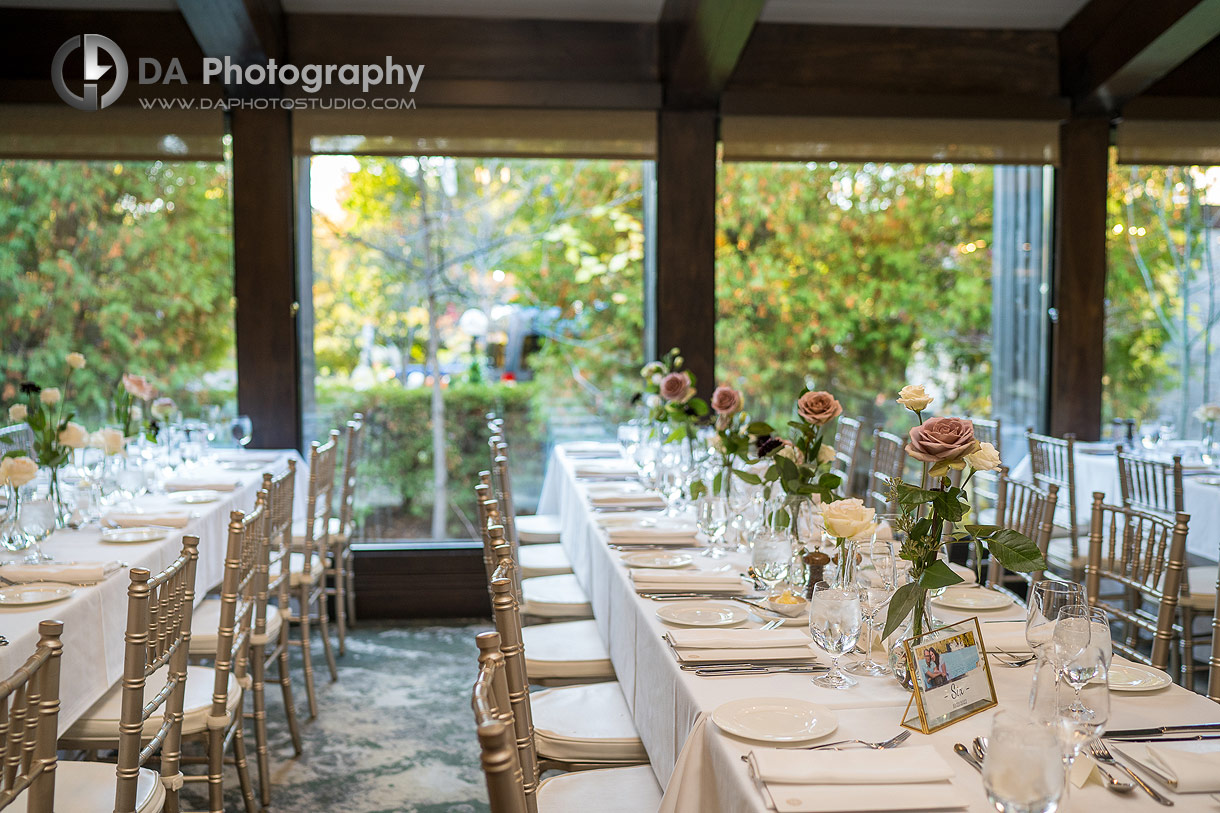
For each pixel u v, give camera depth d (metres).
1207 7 4.20
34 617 2.20
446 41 4.78
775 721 1.56
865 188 5.28
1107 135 5.20
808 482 2.38
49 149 4.63
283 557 3.36
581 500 3.63
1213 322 5.44
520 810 1.03
